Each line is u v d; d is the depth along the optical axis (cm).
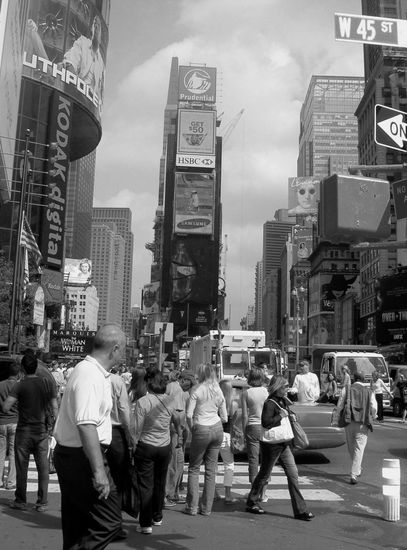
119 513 426
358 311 10869
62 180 6938
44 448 794
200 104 15762
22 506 790
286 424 796
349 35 584
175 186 14938
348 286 14100
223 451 878
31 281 4338
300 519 780
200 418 799
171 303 14512
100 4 8062
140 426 703
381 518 794
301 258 18788
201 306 14512
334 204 580
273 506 862
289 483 792
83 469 411
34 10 6856
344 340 11525
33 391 792
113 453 632
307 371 1515
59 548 621
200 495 927
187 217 14812
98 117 8088
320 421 1259
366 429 1051
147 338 10100
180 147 15088
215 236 15350
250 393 927
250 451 920
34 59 6806
